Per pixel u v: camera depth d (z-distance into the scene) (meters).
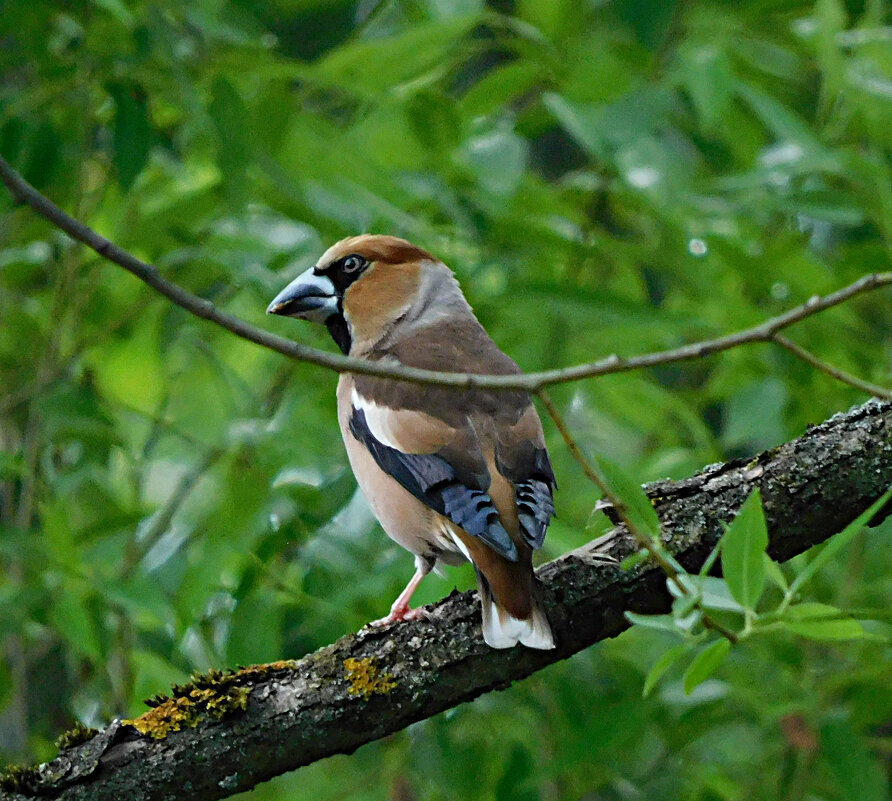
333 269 9.83
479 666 6.91
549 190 10.60
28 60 10.25
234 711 6.80
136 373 12.17
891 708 9.47
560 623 7.03
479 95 10.78
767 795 10.37
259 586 9.38
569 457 11.41
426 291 9.62
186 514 10.84
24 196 5.40
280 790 11.59
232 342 12.34
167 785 6.74
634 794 10.48
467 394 8.26
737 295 10.93
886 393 5.61
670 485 7.24
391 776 10.87
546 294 9.76
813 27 10.71
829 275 10.30
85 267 11.42
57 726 12.21
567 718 9.70
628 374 10.98
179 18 10.52
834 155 10.10
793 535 7.06
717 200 10.79
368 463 8.49
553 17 10.58
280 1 12.05
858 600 10.39
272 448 9.81
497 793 9.52
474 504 7.48
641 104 10.04
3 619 9.19
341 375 9.19
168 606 8.97
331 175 10.23
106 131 11.61
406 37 10.01
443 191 10.46
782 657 9.70
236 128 9.40
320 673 6.89
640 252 10.68
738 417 10.38
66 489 10.20
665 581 7.06
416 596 8.70
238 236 10.82
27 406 12.19
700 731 9.83
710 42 10.90
